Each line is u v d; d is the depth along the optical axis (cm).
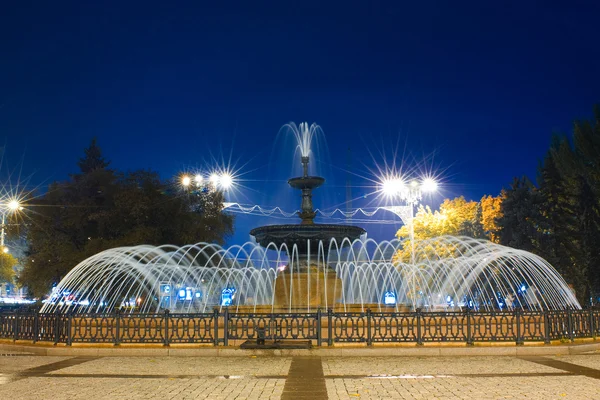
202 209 3691
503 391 852
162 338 1361
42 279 3412
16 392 869
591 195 3366
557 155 4022
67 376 1027
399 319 1466
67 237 3481
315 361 1203
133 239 3161
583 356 1269
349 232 1923
